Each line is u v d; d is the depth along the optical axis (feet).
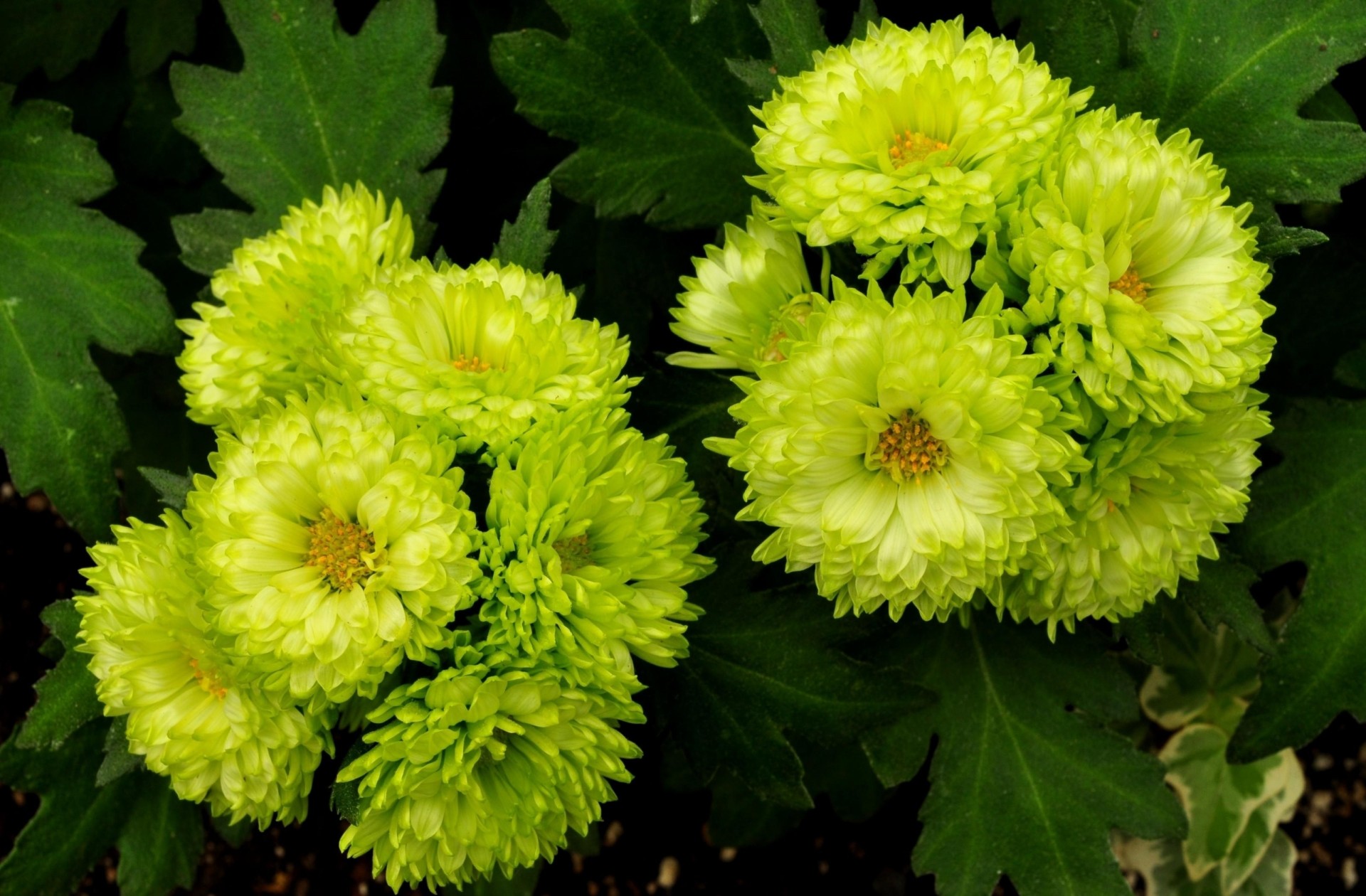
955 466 1.63
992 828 1.87
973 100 1.64
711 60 1.89
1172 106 1.80
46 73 2.09
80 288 1.93
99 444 1.93
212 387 1.77
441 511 1.59
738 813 2.15
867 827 2.33
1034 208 1.61
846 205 1.63
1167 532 1.69
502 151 2.16
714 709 1.80
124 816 1.91
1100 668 1.88
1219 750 2.18
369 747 1.64
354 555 1.61
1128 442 1.64
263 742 1.65
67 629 1.81
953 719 1.88
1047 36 1.87
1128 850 2.24
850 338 1.61
